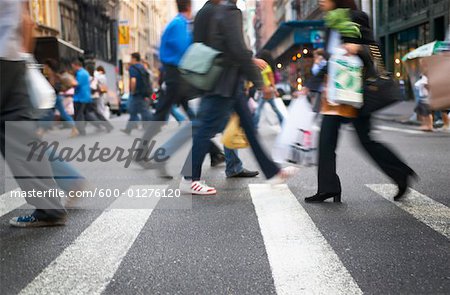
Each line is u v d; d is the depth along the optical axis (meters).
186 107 10.37
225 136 9.21
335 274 4.55
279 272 4.62
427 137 17.48
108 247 5.38
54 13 58.12
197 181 8.05
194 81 7.55
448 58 5.88
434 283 4.34
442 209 6.86
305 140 7.57
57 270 4.71
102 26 76.06
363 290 4.20
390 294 4.12
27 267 4.80
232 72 7.61
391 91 6.82
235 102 7.77
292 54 44.41
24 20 5.64
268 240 5.57
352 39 6.71
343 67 6.70
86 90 19.64
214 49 7.53
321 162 7.25
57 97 19.03
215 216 6.64
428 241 5.49
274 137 17.72
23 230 6.03
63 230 6.02
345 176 9.50
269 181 7.99
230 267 4.76
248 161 11.70
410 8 46.34
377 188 8.30
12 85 5.63
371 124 7.20
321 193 7.28
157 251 5.24
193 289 4.26
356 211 6.81
